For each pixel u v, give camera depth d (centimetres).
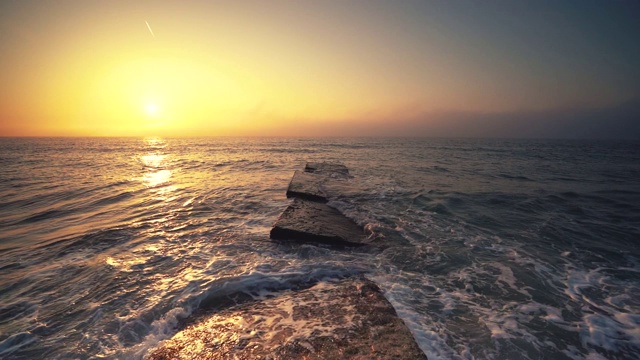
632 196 1098
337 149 4234
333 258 554
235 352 304
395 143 6381
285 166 2116
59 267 525
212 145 5575
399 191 1146
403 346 304
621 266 535
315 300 405
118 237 676
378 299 404
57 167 2145
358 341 313
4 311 391
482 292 440
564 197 1075
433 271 505
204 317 373
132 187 1309
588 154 3678
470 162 2427
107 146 5516
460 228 730
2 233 735
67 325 361
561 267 529
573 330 356
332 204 953
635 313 393
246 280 456
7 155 3347
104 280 473
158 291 436
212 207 938
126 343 328
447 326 355
